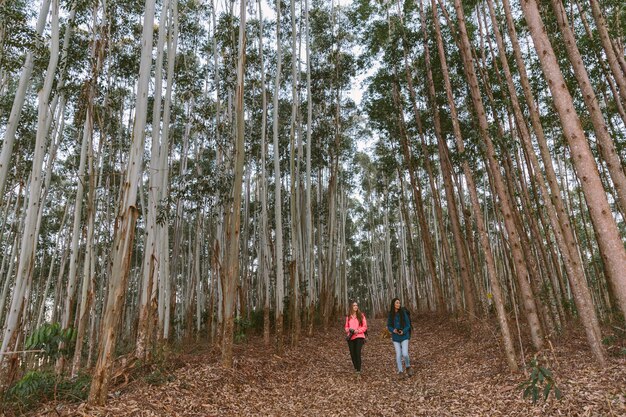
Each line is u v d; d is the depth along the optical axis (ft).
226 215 39.40
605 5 35.96
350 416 19.60
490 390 19.94
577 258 22.27
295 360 34.83
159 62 31.55
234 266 27.53
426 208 111.14
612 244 13.53
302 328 57.52
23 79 27.22
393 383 26.11
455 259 101.24
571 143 14.98
